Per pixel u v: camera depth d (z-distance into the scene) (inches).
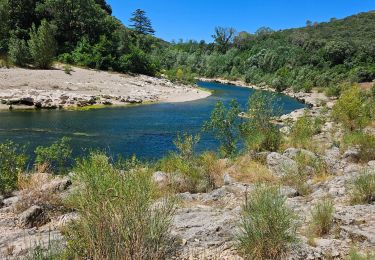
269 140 469.1
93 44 2165.4
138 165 218.7
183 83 2257.6
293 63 3324.3
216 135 521.7
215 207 250.4
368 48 3120.1
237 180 339.3
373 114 757.9
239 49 4717.0
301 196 279.3
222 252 165.5
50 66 1640.0
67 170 428.1
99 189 150.3
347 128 639.8
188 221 204.1
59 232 195.8
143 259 142.3
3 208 255.3
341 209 221.9
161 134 804.6
